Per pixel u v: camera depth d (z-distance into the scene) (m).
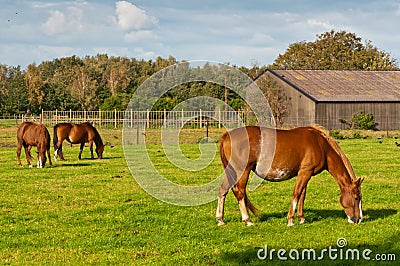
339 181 9.73
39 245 8.43
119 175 16.66
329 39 85.56
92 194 13.16
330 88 48.62
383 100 47.28
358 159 21.03
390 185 14.33
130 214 10.71
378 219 10.10
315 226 9.56
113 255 7.88
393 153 23.56
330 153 9.66
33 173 16.97
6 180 15.40
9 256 7.86
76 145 29.84
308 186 14.21
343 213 10.72
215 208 11.35
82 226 9.70
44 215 10.64
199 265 7.40
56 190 13.73
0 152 24.66
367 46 85.50
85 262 7.55
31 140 18.69
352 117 46.28
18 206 11.65
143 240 8.66
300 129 9.71
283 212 10.85
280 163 9.28
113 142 30.84
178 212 10.92
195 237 8.88
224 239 8.70
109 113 43.84
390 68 81.62
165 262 7.52
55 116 46.66
